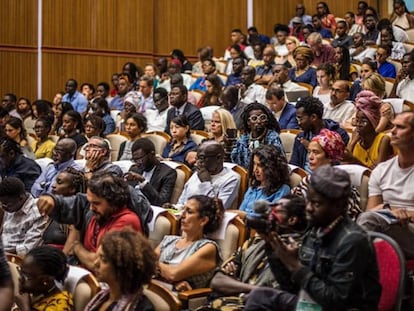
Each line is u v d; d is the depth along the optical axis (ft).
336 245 11.68
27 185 24.77
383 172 16.53
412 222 15.74
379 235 13.11
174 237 16.55
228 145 22.77
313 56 35.42
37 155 29.89
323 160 17.88
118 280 12.72
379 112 19.71
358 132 19.75
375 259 11.78
